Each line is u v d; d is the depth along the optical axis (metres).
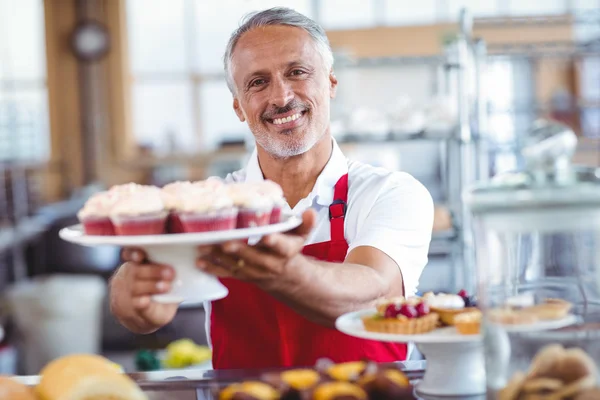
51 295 5.43
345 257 1.76
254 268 1.16
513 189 0.98
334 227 1.82
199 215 1.13
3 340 5.25
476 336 1.14
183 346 3.83
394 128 4.68
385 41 9.65
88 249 6.74
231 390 1.02
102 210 1.17
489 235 1.00
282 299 1.30
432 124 4.65
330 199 1.84
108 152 10.05
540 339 0.95
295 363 1.67
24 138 9.52
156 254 1.17
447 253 5.13
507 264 0.99
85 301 5.50
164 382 1.22
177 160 9.52
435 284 5.04
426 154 7.68
